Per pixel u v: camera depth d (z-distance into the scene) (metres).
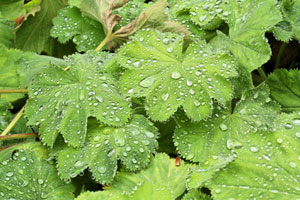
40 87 0.61
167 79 0.60
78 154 0.59
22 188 0.58
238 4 0.64
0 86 0.64
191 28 0.66
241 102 0.61
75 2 0.69
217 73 0.60
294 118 0.59
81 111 0.59
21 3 0.72
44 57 0.65
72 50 0.72
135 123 0.59
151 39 0.62
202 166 0.58
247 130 0.59
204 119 0.60
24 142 0.61
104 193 0.57
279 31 0.63
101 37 0.68
